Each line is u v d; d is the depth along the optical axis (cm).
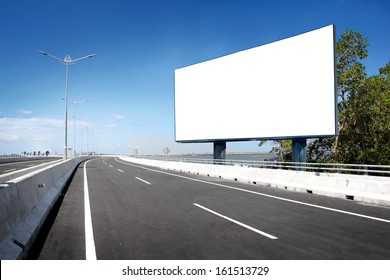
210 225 866
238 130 2959
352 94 3269
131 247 661
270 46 2675
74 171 3198
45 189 1159
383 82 3200
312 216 991
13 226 636
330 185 1504
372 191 1298
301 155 2464
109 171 3219
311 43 2356
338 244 684
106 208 1130
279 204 1227
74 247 663
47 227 841
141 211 1073
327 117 2239
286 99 2522
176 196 1438
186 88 3588
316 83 2312
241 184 1995
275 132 2606
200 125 3412
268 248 654
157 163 4312
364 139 3331
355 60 3359
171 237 740
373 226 854
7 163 5212
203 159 3422
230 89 3058
